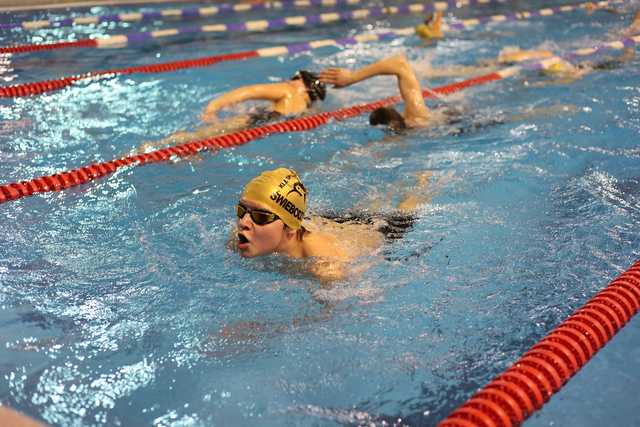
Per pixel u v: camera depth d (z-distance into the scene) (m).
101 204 3.11
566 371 2.02
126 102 4.75
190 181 3.39
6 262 2.58
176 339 2.15
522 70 5.73
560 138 4.00
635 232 2.90
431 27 7.38
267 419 1.82
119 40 6.77
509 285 2.48
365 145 3.92
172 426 1.79
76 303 2.33
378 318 2.26
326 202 3.09
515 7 9.38
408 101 4.28
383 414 1.84
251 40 7.17
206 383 1.95
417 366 2.03
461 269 2.57
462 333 2.19
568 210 3.09
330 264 2.48
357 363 2.04
